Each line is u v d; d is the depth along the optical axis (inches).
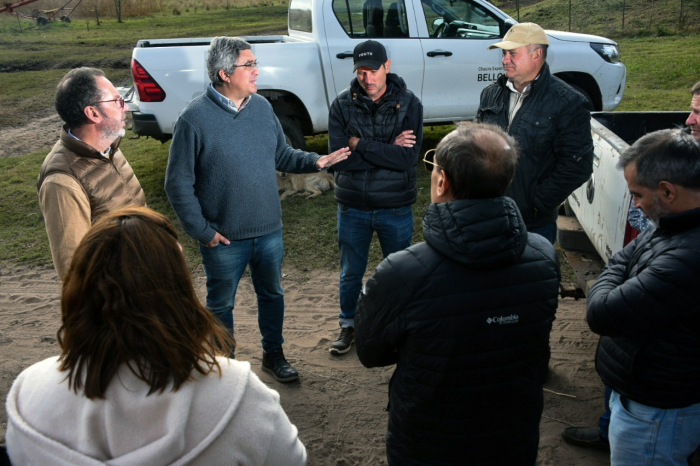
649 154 69.4
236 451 44.0
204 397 43.8
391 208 133.3
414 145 131.2
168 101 234.1
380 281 66.5
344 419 120.9
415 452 69.7
